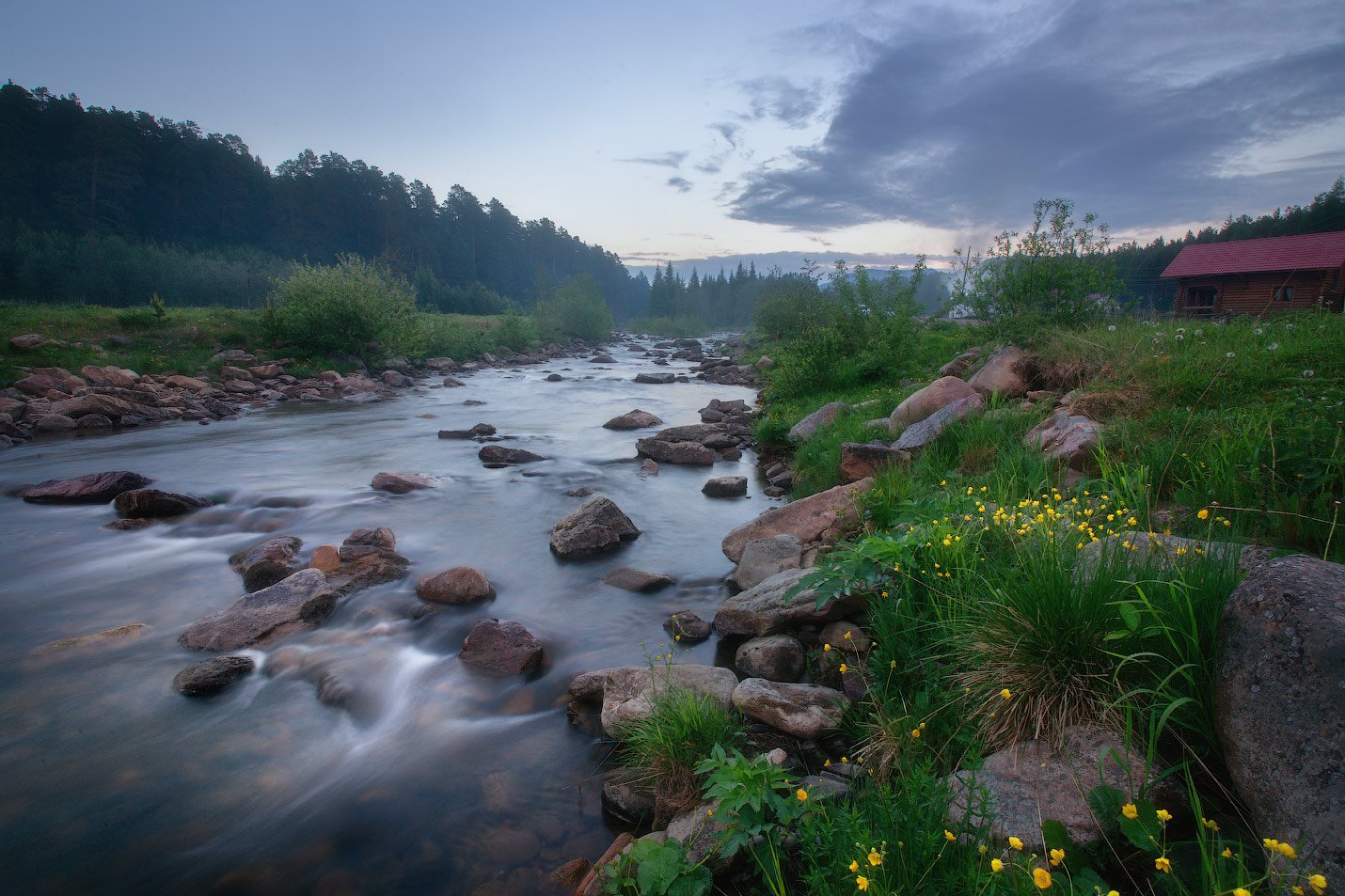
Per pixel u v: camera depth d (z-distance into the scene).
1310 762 2.14
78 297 61.44
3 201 79.19
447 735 4.60
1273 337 7.38
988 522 4.77
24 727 4.69
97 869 3.47
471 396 24.62
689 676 4.55
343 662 5.55
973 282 12.77
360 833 3.70
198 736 4.61
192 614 6.57
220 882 3.38
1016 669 3.26
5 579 7.40
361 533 8.15
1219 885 2.05
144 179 95.31
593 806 3.87
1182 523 4.45
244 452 14.16
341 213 117.50
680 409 21.33
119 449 14.32
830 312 18.84
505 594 6.93
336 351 28.42
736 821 2.91
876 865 2.31
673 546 8.35
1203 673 2.82
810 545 6.71
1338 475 4.04
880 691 3.97
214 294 68.94
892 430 9.80
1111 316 11.04
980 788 2.66
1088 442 5.92
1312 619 2.36
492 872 3.39
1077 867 2.38
